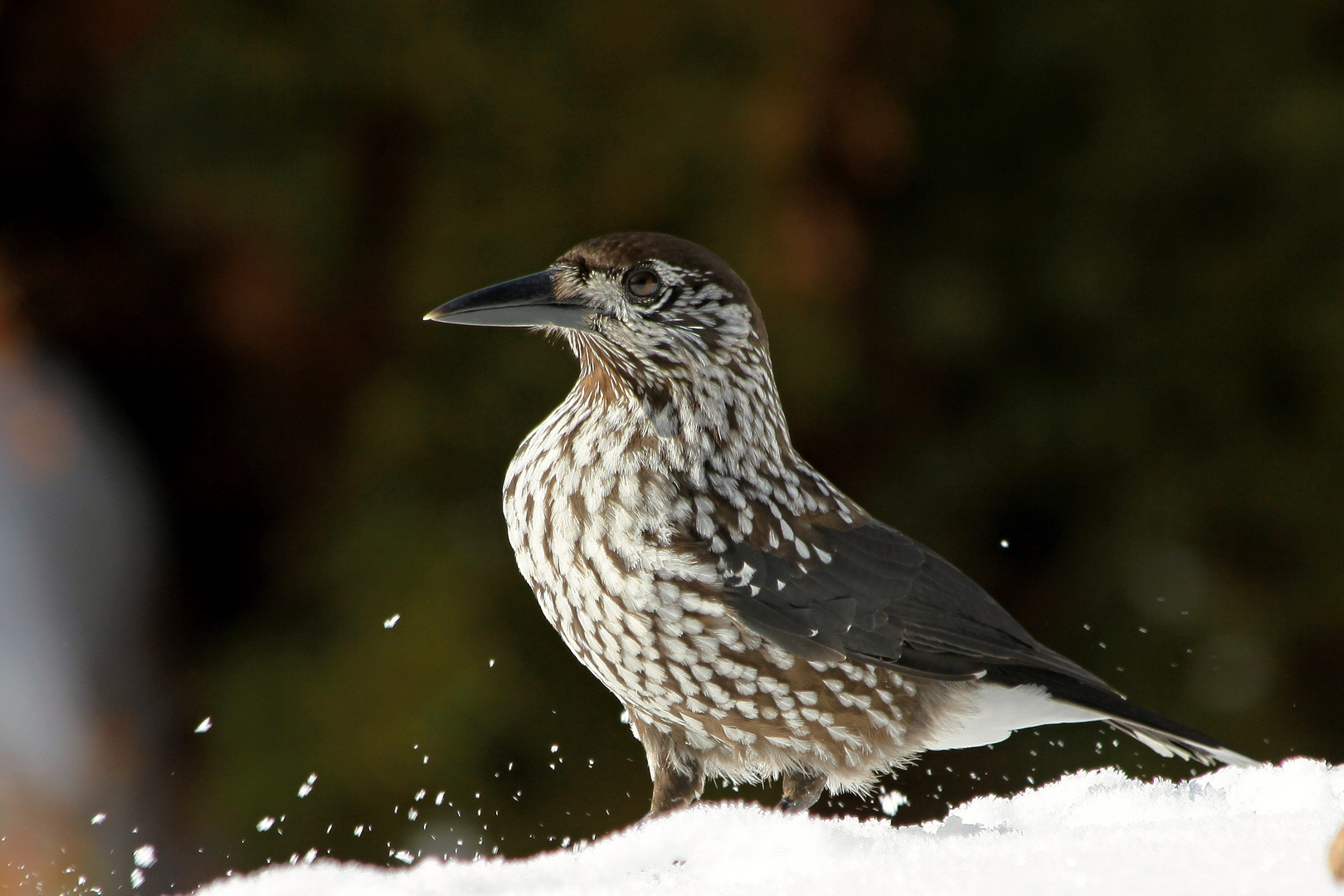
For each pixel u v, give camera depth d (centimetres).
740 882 432
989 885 389
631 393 628
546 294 642
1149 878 377
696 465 621
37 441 979
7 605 902
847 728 628
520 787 1052
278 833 1022
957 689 653
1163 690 1188
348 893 462
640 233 646
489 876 483
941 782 1102
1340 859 338
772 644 605
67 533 966
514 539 636
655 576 599
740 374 643
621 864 483
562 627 631
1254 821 430
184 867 1018
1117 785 571
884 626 634
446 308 643
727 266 648
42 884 883
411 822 1022
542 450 636
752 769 639
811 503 655
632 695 627
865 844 461
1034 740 1122
